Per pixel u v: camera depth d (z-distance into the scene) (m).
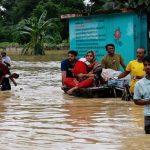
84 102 14.01
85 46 21.91
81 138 8.85
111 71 15.48
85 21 21.73
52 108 12.83
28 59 47.16
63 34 82.19
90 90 14.97
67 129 9.74
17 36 72.69
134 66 13.95
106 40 20.55
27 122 10.67
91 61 15.73
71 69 16.28
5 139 8.88
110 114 11.55
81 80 15.57
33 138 8.94
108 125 10.07
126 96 14.18
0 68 18.22
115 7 21.38
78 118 11.05
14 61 43.06
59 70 29.38
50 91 17.42
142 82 9.08
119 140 8.62
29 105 13.55
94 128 9.77
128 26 19.17
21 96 15.97
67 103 13.83
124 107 12.75
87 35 21.70
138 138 8.76
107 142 8.48
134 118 10.88
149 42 19.00
